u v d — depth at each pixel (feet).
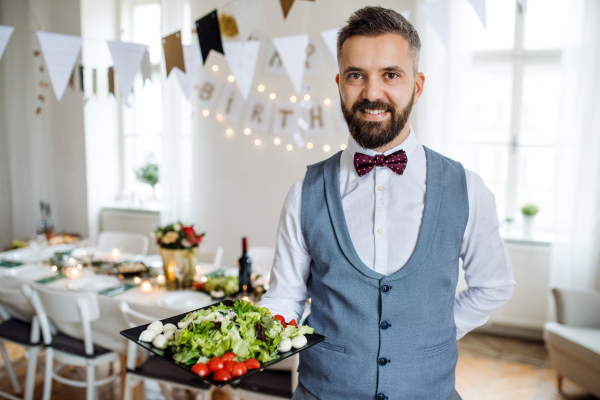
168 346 2.88
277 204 12.62
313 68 11.56
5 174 15.40
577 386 8.31
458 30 10.16
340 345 3.25
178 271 7.73
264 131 12.41
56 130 14.49
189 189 13.42
